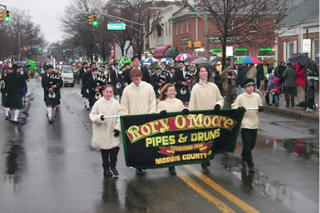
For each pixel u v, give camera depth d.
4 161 8.58
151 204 5.84
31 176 7.40
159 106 7.56
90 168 7.95
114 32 55.78
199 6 24.12
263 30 24.44
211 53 37.94
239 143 10.32
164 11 58.59
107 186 6.72
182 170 7.65
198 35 48.06
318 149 9.59
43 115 16.31
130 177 7.24
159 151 7.18
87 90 17.11
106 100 7.29
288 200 5.97
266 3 24.12
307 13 27.78
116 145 7.30
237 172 7.50
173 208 5.66
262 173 7.44
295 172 7.52
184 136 7.30
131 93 7.57
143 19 53.16
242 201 5.91
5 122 14.43
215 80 18.78
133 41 57.16
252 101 7.91
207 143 7.47
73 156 9.02
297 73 17.33
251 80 7.85
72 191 6.50
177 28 53.69
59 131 12.44
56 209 5.72
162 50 54.94
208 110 7.39
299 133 11.83
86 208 5.74
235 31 23.83
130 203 5.90
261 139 10.88
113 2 55.25
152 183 6.84
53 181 7.06
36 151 9.58
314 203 5.86
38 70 63.72
